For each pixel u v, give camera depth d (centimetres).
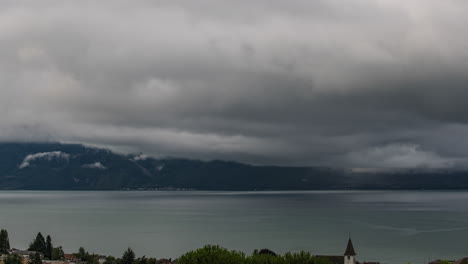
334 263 17100
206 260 8206
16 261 17375
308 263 8188
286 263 8219
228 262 8150
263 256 8519
